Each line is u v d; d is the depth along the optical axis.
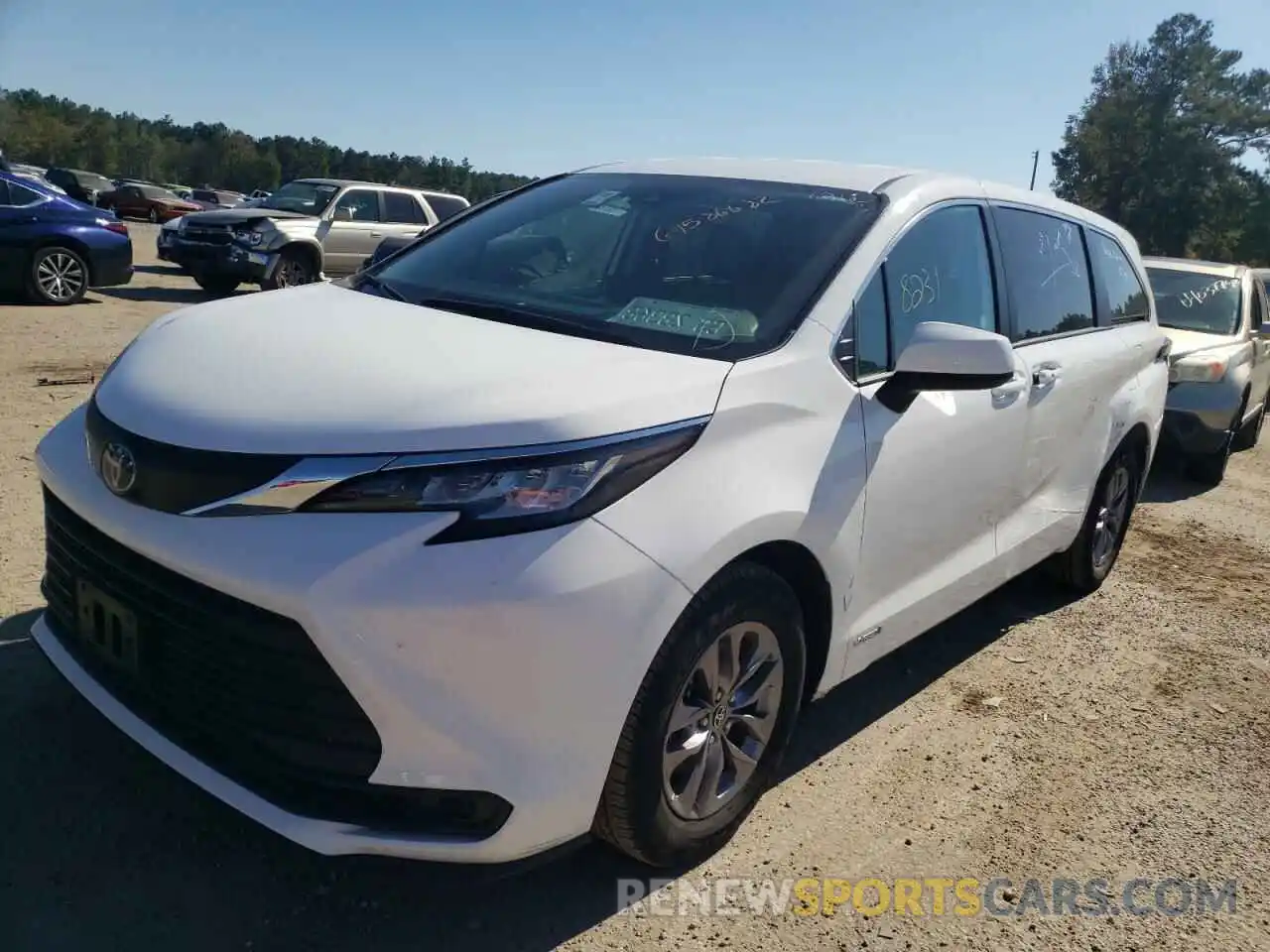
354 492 2.25
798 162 3.94
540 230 3.70
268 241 14.59
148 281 16.36
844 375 3.05
